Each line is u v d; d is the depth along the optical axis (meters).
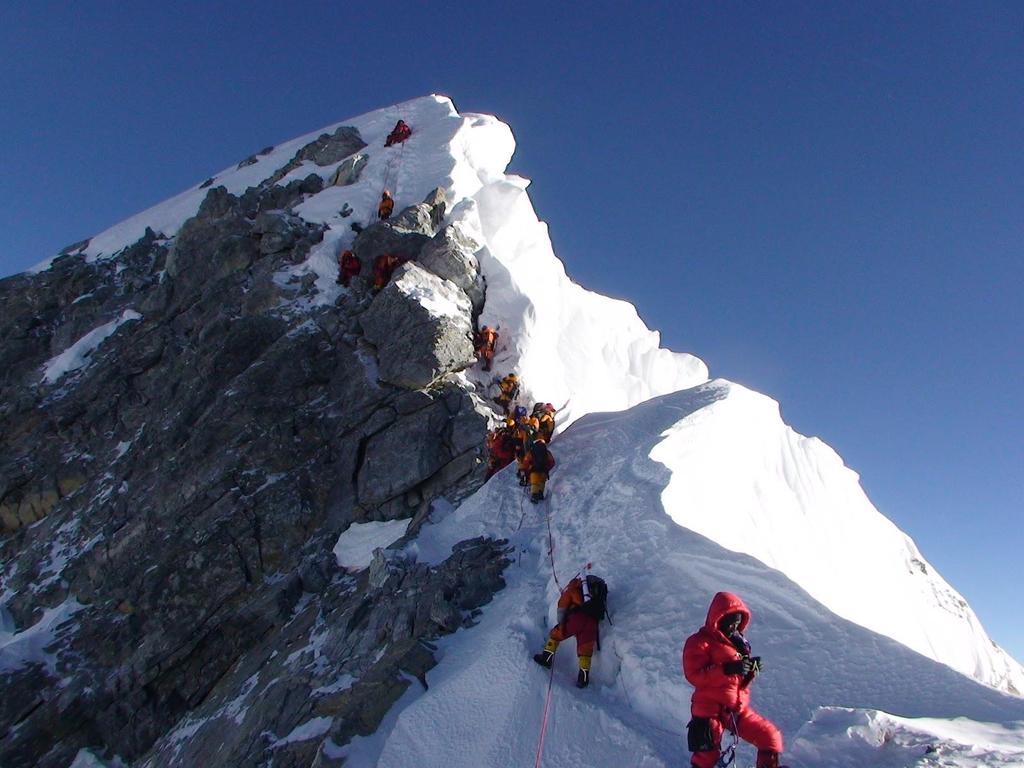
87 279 22.64
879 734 4.96
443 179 21.12
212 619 12.52
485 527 11.15
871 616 12.22
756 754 5.34
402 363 15.03
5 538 16.31
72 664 12.24
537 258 21.47
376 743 7.52
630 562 8.34
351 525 13.50
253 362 16.36
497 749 6.62
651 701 6.43
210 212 21.92
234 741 9.11
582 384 19.39
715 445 11.46
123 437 17.05
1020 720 5.07
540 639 7.97
